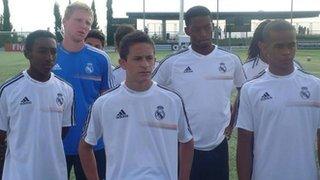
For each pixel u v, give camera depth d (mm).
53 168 4172
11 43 49438
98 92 5156
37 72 4098
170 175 3475
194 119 4906
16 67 27828
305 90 3496
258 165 3596
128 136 3418
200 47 4938
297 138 3480
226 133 5035
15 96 4059
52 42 4070
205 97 4906
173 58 5016
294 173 3494
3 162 4199
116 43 5586
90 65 5055
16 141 4066
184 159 3666
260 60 5297
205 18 4863
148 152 3420
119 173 3422
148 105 3441
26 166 4047
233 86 5223
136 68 3369
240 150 3623
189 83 4922
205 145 4926
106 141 3484
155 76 5078
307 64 27750
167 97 3496
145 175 3363
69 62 4996
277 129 3494
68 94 4328
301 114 3488
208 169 4984
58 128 4211
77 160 4996
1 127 4129
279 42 3412
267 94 3504
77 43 5004
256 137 3602
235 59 5109
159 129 3451
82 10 4938
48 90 4148
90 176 3615
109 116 3445
